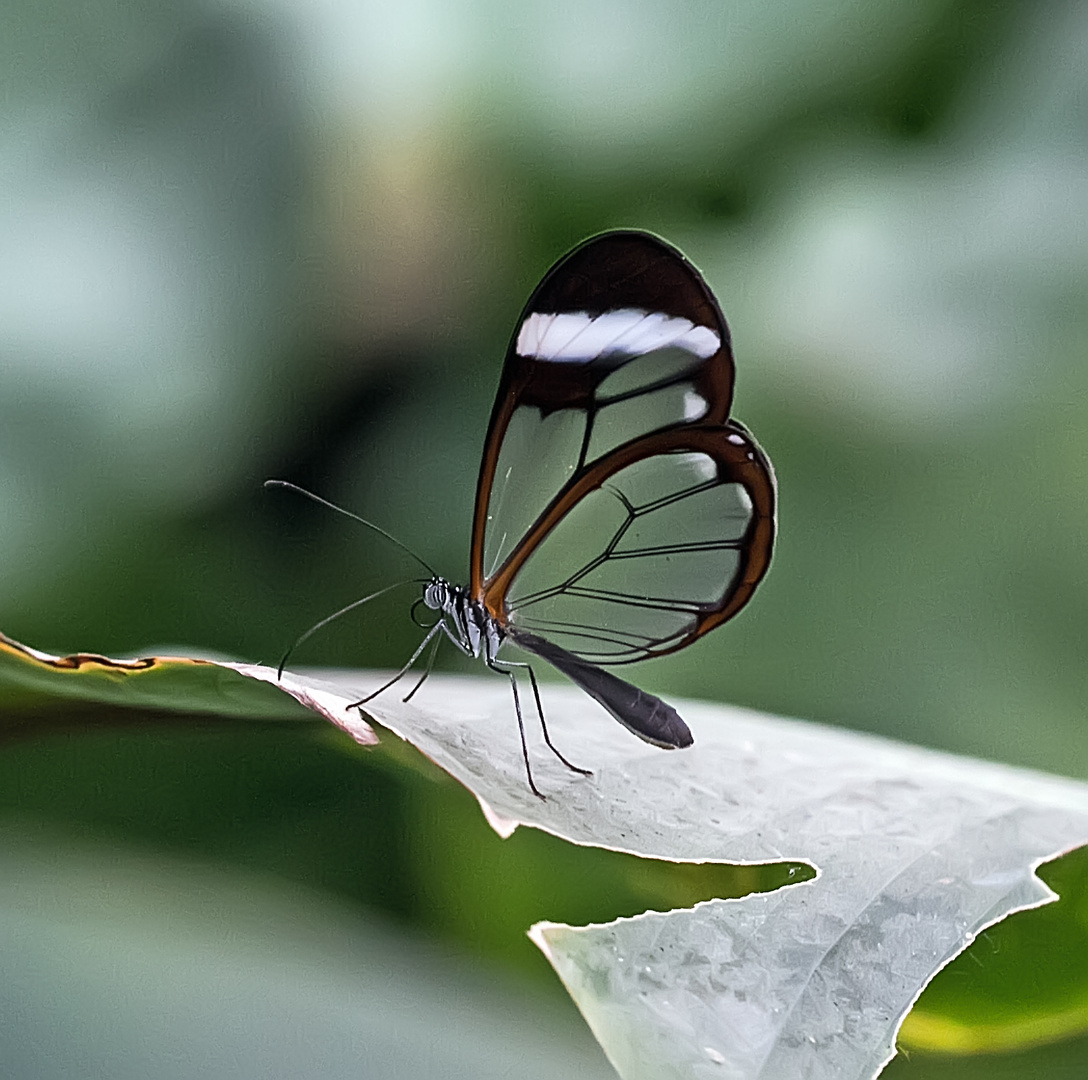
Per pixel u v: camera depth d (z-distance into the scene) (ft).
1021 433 2.02
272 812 1.75
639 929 1.73
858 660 2.01
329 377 2.04
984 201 2.04
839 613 2.01
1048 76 2.04
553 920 1.74
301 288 2.04
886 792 1.79
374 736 1.72
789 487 2.03
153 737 1.75
